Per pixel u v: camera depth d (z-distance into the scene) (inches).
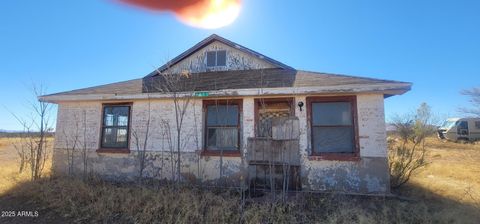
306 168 327.9
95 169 396.5
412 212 237.1
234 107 365.1
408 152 360.2
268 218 229.0
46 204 275.4
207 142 367.2
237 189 319.3
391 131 462.0
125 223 230.2
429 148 802.2
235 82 389.7
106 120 408.5
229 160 352.8
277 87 334.0
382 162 306.7
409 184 348.5
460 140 975.6
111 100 398.9
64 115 422.6
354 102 322.7
